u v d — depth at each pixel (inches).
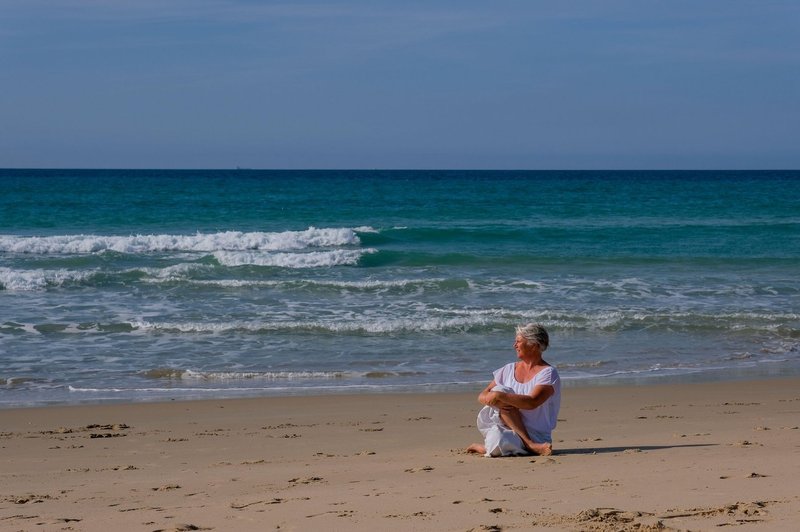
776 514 179.3
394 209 1931.6
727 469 239.1
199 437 352.2
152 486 249.3
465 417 396.5
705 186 3636.8
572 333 660.1
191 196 2364.7
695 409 413.7
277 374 518.0
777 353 599.8
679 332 662.5
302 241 1238.3
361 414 406.9
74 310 719.1
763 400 442.0
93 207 1829.5
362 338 630.5
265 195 2498.8
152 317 692.7
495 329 661.3
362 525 182.2
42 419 397.7
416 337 634.8
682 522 174.1
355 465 276.4
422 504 201.8
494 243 1289.4
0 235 1316.4
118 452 320.5
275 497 221.5
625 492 207.9
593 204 2191.2
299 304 757.9
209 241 1181.1
